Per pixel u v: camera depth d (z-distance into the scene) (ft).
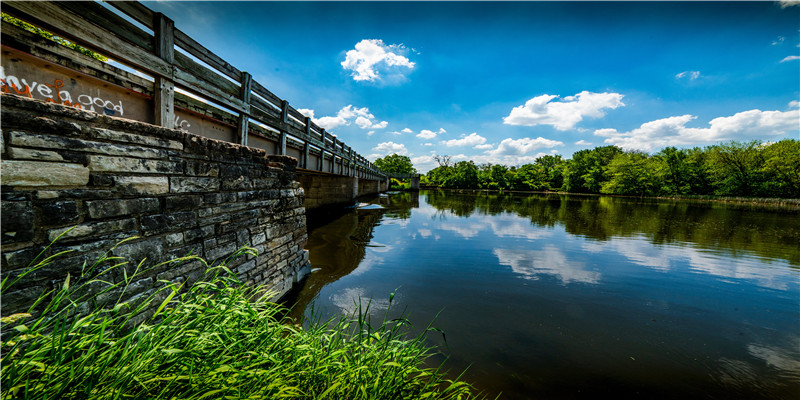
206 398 4.81
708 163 136.87
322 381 6.14
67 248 6.16
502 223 44.37
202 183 9.84
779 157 112.88
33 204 5.61
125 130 7.39
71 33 6.80
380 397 6.08
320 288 16.51
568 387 9.42
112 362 4.94
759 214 63.05
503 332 12.77
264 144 19.17
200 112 12.57
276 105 18.07
